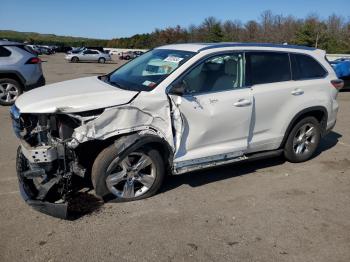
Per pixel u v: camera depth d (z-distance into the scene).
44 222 3.86
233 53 4.90
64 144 3.92
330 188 5.05
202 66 4.63
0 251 3.37
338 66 13.95
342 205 4.57
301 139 5.80
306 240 3.77
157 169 4.38
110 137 4.13
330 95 5.89
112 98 4.05
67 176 4.01
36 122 4.07
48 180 3.99
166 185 4.87
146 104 4.16
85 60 40.16
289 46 5.61
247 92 4.92
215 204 4.41
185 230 3.83
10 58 9.81
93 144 4.23
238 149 5.00
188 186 4.87
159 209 4.22
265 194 4.76
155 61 4.90
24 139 4.05
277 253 3.53
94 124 3.90
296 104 5.45
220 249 3.55
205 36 72.19
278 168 5.69
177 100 4.35
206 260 3.38
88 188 4.56
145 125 4.20
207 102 4.57
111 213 4.08
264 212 4.29
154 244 3.57
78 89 4.39
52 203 3.85
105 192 4.18
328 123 5.98
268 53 5.26
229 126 4.82
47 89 4.54
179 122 4.39
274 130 5.37
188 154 4.60
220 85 4.74
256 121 5.10
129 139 4.07
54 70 24.84
